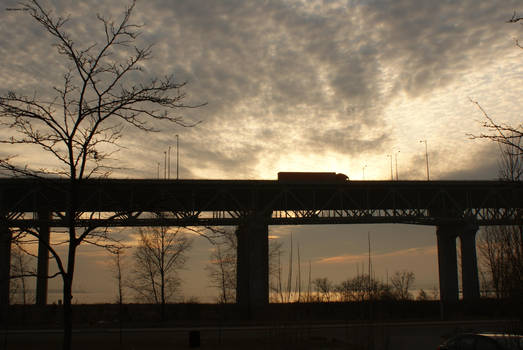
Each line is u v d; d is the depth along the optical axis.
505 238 13.16
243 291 68.94
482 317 54.69
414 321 50.38
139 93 12.79
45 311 63.28
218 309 63.09
